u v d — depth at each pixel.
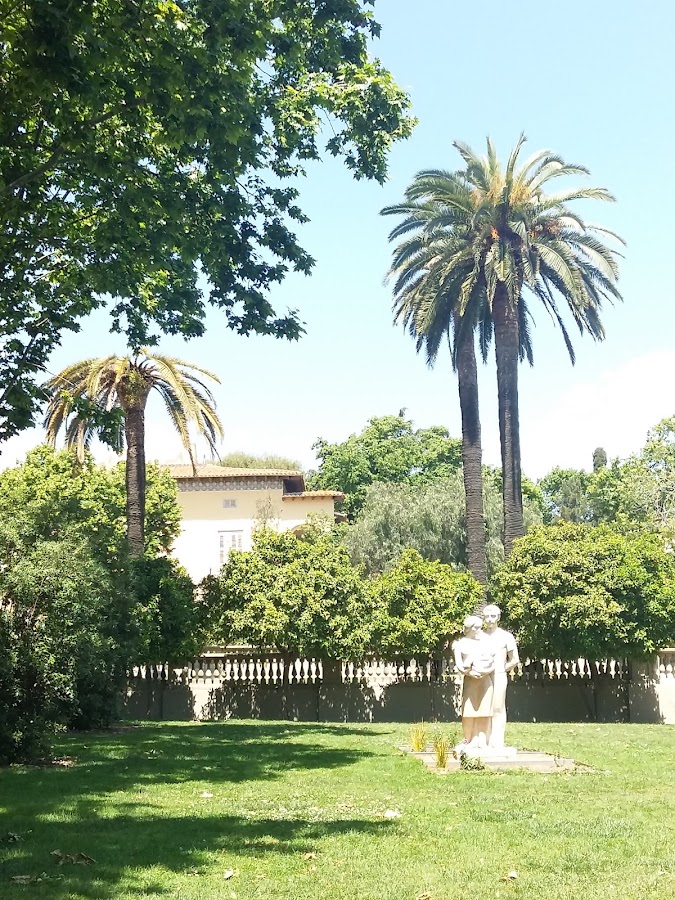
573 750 15.27
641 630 27.09
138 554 27.59
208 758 14.32
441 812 9.16
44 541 15.72
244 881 6.43
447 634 28.19
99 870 6.68
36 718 13.66
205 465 56.25
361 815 9.07
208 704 28.20
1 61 10.25
